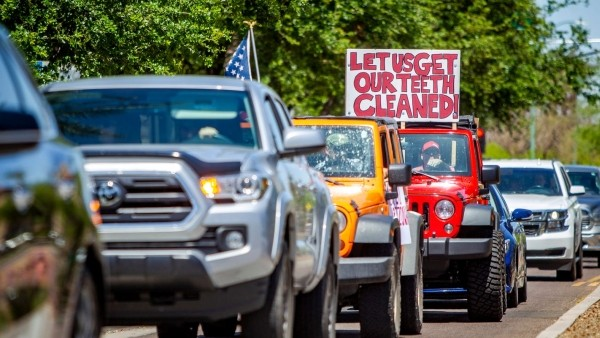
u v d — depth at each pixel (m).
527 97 66.56
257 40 52.31
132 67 30.28
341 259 20.81
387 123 24.39
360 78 34.78
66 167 10.55
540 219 42.44
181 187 14.67
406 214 24.00
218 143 16.33
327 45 51.62
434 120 33.94
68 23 28.59
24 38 27.36
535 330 25.55
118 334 23.30
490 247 27.36
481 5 64.06
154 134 16.42
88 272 10.95
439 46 59.94
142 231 14.56
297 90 53.41
